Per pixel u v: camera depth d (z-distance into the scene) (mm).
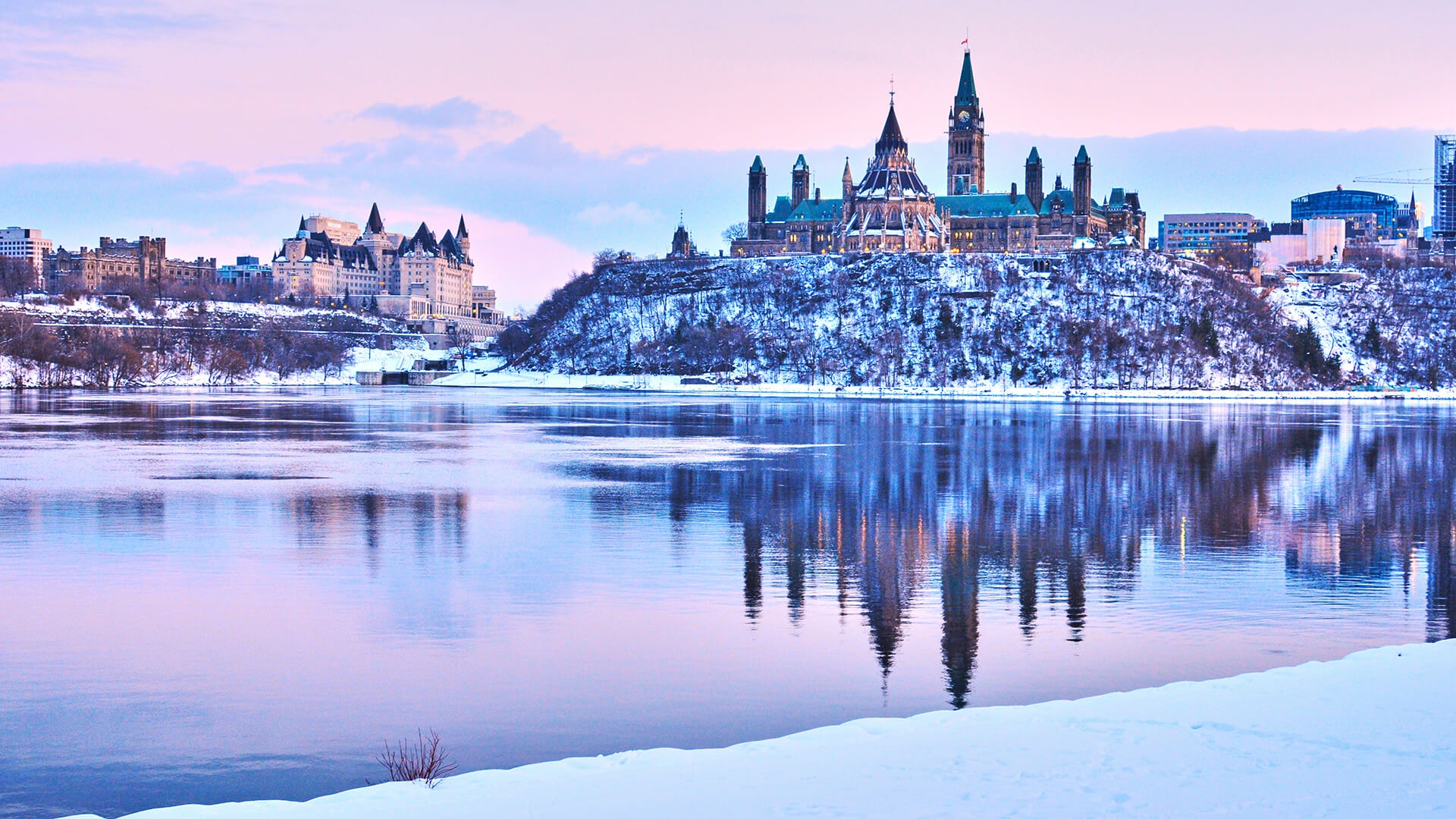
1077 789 24594
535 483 103250
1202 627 51156
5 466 115500
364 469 114000
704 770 26688
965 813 23312
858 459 126438
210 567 64062
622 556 68000
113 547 70312
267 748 35812
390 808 24516
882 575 62719
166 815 24219
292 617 52562
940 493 97875
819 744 28562
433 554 68250
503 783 26156
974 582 60906
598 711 39375
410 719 38562
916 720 30672
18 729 37594
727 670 44188
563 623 51500
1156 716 30156
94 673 43781
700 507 88688
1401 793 23984
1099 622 52125
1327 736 27969
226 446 140000
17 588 58562
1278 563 66812
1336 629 51000
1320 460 127062
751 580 61125
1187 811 23094
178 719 38625
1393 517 85062
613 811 23922
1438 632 50438
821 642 48312
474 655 46312
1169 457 130375
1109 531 78375
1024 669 44344
